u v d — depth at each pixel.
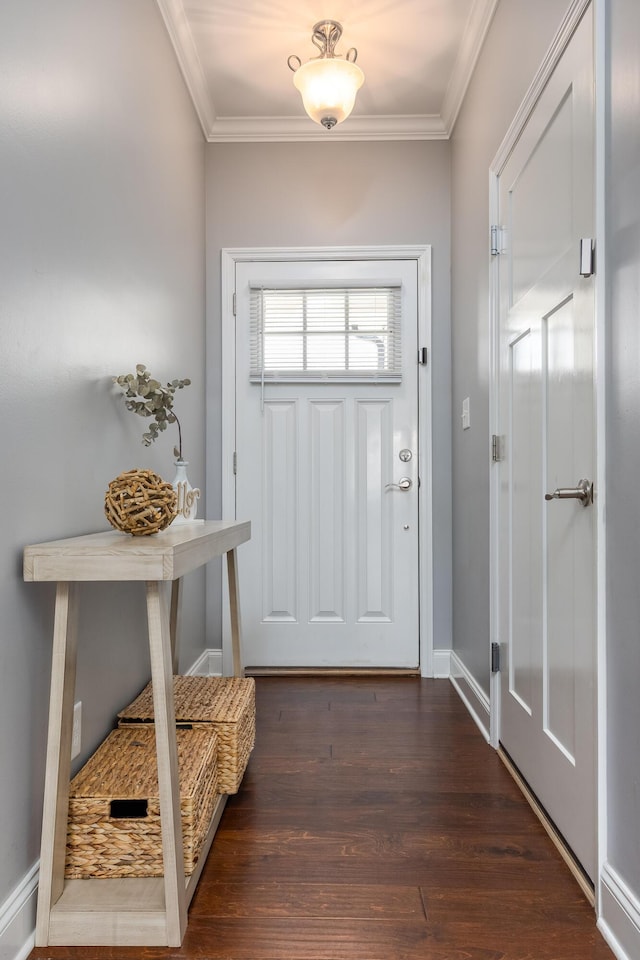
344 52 2.54
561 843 1.58
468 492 2.68
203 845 1.48
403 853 1.54
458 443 2.89
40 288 1.29
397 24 2.37
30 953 1.21
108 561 1.19
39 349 1.29
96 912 1.23
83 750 1.51
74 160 1.46
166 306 2.31
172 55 2.37
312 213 3.08
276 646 3.06
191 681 2.04
